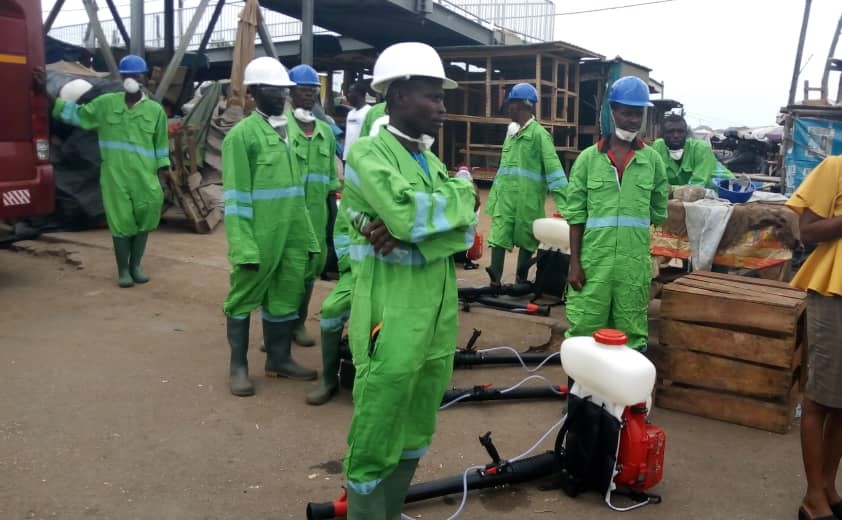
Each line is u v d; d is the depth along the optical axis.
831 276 3.15
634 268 4.38
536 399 4.79
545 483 3.71
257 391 4.83
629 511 3.44
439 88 2.59
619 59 19.06
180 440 4.05
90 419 4.27
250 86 4.68
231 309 4.73
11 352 5.38
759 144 24.16
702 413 4.55
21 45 6.93
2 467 3.65
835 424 3.32
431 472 3.77
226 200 4.54
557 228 6.66
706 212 5.36
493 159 19.75
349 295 4.45
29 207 7.12
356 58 21.53
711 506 3.49
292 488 3.57
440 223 2.46
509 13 23.28
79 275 7.84
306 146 5.42
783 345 4.22
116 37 21.77
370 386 2.54
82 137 9.85
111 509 3.32
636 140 4.45
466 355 5.32
